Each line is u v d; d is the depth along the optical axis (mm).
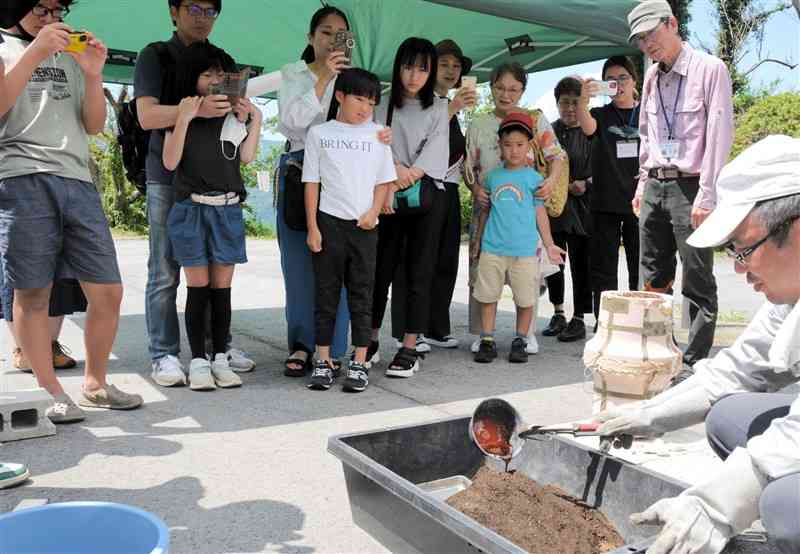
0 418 2945
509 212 4371
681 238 3924
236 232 3738
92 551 1421
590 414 3387
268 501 2381
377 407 3471
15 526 1375
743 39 20234
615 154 4828
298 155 3898
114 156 19375
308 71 3971
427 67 3943
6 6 2303
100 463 2686
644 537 1938
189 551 2029
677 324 5828
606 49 5730
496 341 5141
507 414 2256
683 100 3818
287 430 3100
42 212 2930
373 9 5535
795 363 1537
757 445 1447
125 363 4301
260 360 4461
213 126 3615
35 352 3121
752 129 14469
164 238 3816
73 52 2844
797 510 1374
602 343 2932
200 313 3779
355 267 3758
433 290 4828
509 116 4441
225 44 6898
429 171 3986
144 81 3613
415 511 1797
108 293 3207
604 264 4957
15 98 2680
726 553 1571
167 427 3115
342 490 2480
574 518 1955
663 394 2012
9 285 2975
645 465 2736
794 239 1445
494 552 1517
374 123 3881
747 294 7691
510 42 5973
